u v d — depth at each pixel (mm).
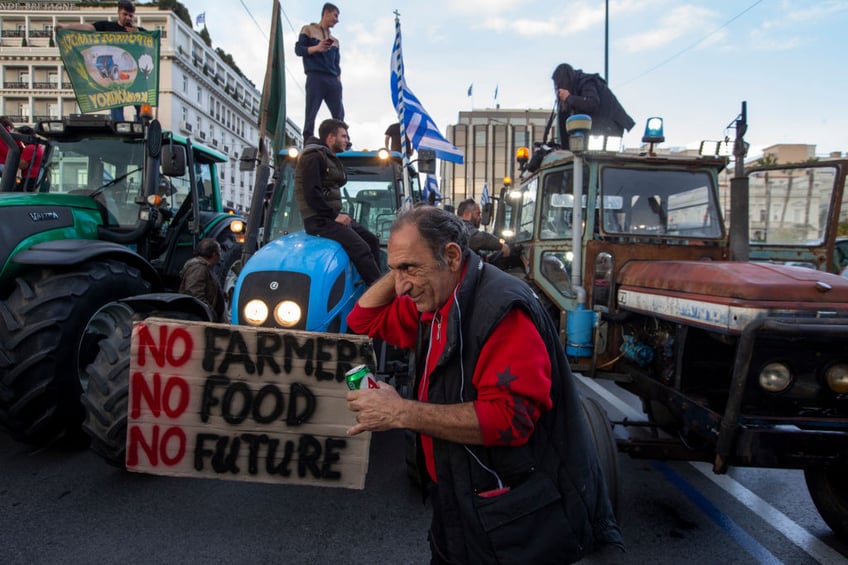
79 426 3535
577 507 1441
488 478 1432
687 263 2924
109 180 5230
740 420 2281
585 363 3416
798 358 2299
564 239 3971
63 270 3477
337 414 1902
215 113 61375
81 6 56000
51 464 3531
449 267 1497
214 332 1910
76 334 3354
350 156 4492
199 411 1920
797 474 3723
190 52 55219
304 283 2824
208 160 7055
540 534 1395
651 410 3617
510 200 5629
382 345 3324
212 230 6691
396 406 1394
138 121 5547
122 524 2826
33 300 3260
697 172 3881
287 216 4301
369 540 2748
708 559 2664
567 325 3361
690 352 2781
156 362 1920
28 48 54781
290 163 4359
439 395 1498
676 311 2742
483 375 1413
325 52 6648
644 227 3770
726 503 3279
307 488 3314
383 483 3420
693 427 2568
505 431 1341
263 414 1912
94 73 5270
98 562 2486
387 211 4496
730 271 2539
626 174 3760
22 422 3268
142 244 5059
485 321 1417
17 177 5164
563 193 4074
